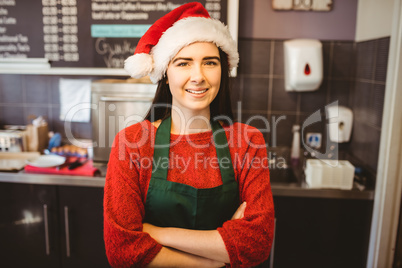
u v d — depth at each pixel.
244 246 0.92
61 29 2.26
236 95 2.33
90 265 2.02
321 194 1.87
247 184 1.02
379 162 1.85
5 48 2.30
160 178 0.99
